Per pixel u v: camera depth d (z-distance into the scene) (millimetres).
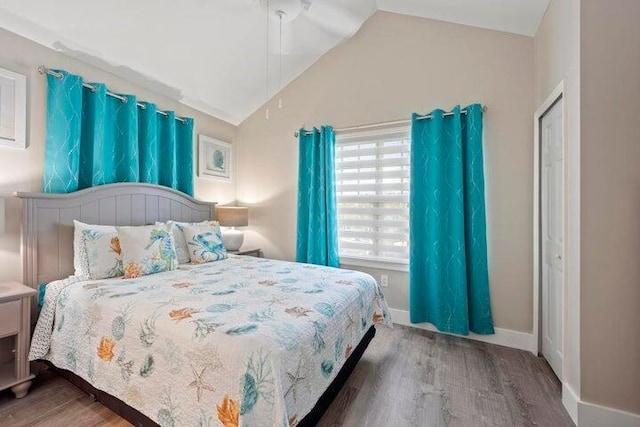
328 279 2076
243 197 3852
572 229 1646
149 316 1382
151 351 1312
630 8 1456
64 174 2129
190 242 2629
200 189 3377
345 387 1863
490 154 2533
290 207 3539
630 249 1463
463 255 2506
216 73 2955
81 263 1988
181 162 3119
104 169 2375
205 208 3264
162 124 2914
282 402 1043
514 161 2453
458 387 1877
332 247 3107
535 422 1574
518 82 2443
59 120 2113
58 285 1855
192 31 2414
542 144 2270
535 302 2328
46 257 1998
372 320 2166
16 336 1683
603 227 1503
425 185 2732
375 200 3070
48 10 1897
